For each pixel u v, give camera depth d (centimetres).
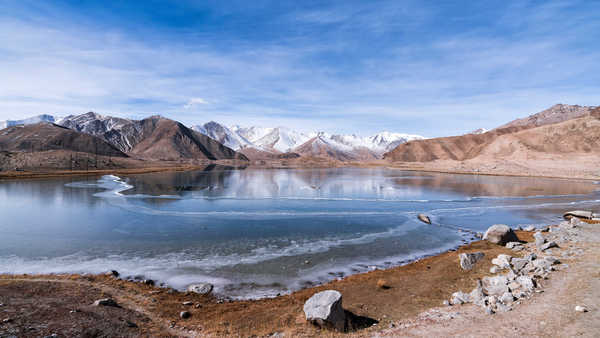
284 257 2548
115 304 1512
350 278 2042
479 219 4216
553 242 2356
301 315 1421
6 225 3591
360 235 3297
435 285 1812
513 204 5547
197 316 1468
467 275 1944
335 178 11900
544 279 1603
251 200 5762
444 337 1102
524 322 1146
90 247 2767
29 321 1123
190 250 2714
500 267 2003
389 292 1759
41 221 3816
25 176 10500
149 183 9106
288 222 3900
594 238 2520
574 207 5244
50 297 1503
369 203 5500
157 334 1216
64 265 2298
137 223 3750
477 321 1219
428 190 7712
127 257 2505
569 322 1091
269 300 1702
